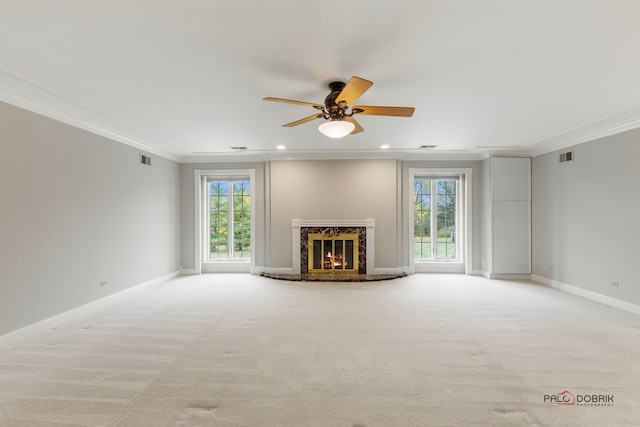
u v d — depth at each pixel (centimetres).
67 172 380
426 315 393
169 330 342
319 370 256
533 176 602
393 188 637
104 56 239
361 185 639
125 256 488
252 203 661
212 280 602
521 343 307
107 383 236
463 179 661
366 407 208
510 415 199
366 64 253
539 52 235
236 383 237
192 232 666
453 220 674
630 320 374
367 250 636
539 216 584
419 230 675
